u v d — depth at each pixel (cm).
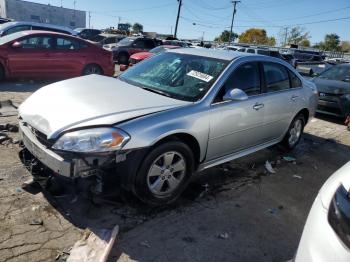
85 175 312
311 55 2688
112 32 4109
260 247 330
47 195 368
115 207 364
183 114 365
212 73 426
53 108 351
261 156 564
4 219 323
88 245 299
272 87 503
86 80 438
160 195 364
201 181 448
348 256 177
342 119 908
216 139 408
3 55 927
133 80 450
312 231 206
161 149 346
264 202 416
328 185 230
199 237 333
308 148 642
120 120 326
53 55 995
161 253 305
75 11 6750
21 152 397
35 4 6241
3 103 707
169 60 473
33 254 286
